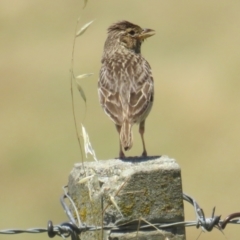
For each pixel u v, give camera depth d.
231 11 29.84
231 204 17.17
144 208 6.75
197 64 23.73
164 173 6.75
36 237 15.18
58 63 24.30
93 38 26.00
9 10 29.44
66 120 21.08
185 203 15.50
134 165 6.88
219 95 21.38
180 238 6.83
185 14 29.62
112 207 6.73
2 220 16.62
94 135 19.80
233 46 25.88
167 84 22.09
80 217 7.06
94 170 6.86
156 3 30.75
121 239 6.75
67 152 19.44
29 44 26.17
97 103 21.50
